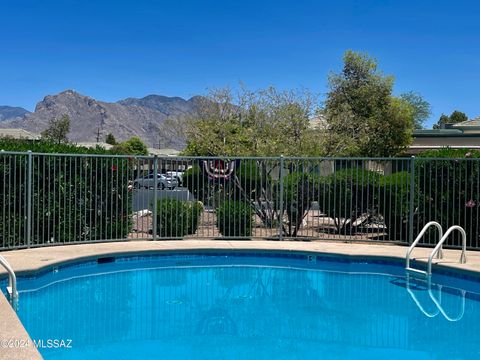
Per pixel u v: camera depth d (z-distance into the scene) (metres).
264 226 13.79
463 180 11.12
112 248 10.63
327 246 11.41
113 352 5.68
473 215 11.04
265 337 6.32
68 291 8.42
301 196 13.16
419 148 27.70
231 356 5.62
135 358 5.51
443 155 11.81
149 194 13.34
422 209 11.64
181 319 7.05
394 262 10.09
